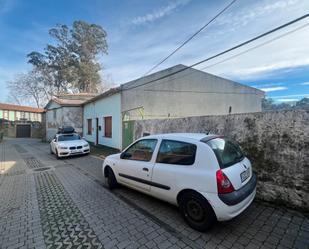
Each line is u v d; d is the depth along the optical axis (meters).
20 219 3.93
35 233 3.41
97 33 35.84
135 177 4.48
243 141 4.66
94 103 17.30
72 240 3.16
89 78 35.75
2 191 5.71
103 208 4.28
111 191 5.33
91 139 18.23
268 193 4.25
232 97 18.11
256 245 2.88
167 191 3.73
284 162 4.00
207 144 3.41
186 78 15.65
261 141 4.35
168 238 3.12
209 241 3.01
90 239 3.17
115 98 13.38
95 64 36.75
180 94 15.30
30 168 8.81
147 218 3.78
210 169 3.18
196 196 3.26
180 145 3.71
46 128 25.73
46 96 40.03
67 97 25.84
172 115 14.85
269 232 3.19
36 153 13.80
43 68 36.78
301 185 3.79
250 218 3.63
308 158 3.69
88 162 9.62
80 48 35.28
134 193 5.13
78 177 6.93
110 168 5.39
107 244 3.02
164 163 3.88
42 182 6.50
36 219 3.91
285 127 3.99
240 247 2.85
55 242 3.13
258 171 4.40
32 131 32.81
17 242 3.17
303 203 3.78
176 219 3.70
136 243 3.02
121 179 4.97
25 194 5.38
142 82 13.52
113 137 13.64
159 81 14.32
